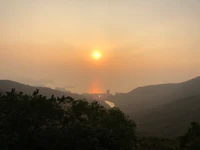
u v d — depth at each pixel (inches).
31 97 786.2
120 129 778.2
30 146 666.2
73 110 791.7
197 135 850.8
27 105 719.7
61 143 670.5
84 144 665.0
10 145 631.2
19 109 709.3
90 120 797.9
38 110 724.7
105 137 717.3
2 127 651.5
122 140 764.0
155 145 1238.3
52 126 707.4
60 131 686.5
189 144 823.7
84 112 807.1
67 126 719.7
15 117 677.3
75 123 722.2
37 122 699.4
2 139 610.2
